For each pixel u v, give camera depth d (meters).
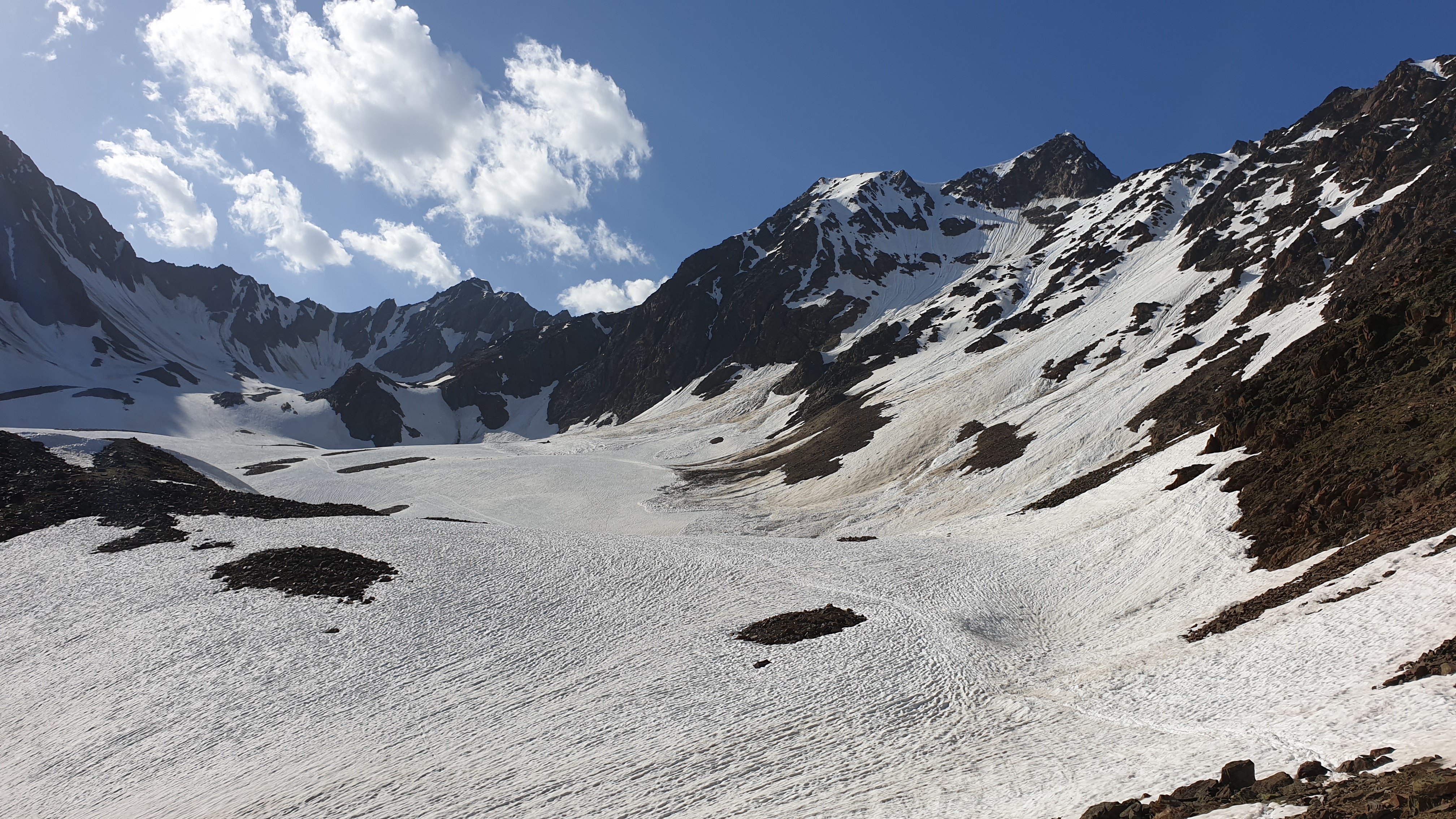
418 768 23.95
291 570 43.38
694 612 38.78
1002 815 16.00
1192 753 16.81
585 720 26.66
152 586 41.75
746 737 23.88
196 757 26.39
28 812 24.19
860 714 25.06
